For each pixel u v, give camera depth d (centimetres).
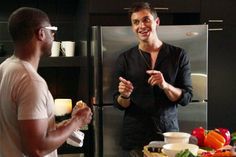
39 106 137
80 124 157
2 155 145
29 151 137
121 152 284
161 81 212
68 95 344
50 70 338
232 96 326
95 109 281
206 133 175
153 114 229
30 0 336
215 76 321
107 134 282
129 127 232
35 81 139
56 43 309
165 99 229
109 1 297
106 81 278
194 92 291
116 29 276
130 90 217
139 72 231
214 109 324
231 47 322
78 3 330
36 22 146
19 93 138
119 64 239
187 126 291
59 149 285
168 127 230
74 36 345
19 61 145
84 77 307
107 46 276
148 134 229
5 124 145
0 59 307
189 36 286
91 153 292
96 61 278
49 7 339
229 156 148
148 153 161
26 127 135
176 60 233
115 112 282
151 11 229
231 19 320
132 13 230
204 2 315
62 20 342
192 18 326
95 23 300
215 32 319
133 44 279
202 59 291
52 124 150
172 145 158
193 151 153
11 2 332
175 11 311
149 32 227
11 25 146
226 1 318
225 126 327
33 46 148
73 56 312
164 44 237
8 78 142
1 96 145
